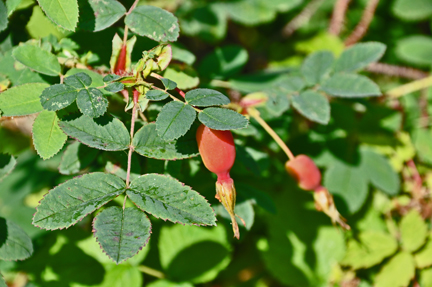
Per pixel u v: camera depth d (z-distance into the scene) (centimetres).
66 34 53
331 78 57
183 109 49
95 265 59
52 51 53
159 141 50
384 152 63
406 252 61
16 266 58
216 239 60
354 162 62
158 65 50
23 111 50
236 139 55
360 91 56
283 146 55
